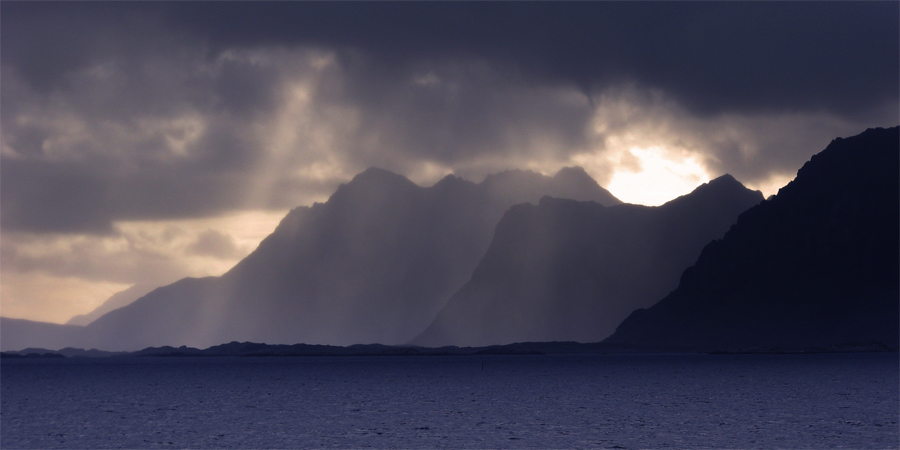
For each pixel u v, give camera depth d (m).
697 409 125.12
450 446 90.62
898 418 109.69
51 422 117.19
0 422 117.62
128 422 116.19
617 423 108.25
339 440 95.81
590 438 94.94
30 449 92.81
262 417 120.50
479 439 95.25
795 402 133.88
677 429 101.69
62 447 93.81
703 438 94.12
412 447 90.12
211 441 96.50
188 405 142.75
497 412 124.06
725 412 120.00
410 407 134.00
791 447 87.31
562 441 93.06
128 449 91.88
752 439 92.94
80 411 133.38
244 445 93.31
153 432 104.75
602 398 147.88
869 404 128.38
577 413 121.12
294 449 89.94
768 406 127.81
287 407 136.38
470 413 123.00
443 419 115.25
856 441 90.69
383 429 104.81
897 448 86.19
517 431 101.44
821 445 88.38
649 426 104.81
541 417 116.25
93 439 99.56
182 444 94.75
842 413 116.25
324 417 119.50
